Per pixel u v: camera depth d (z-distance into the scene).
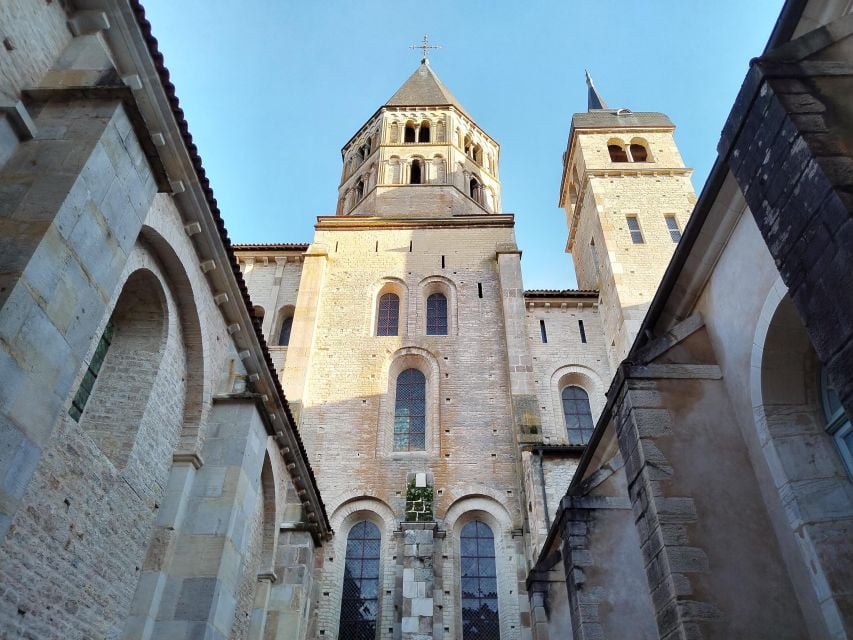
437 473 23.22
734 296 10.61
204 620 11.03
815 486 8.82
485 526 22.41
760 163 7.86
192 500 12.40
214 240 12.81
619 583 13.92
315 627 19.44
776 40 8.48
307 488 18.66
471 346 27.14
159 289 12.06
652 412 10.58
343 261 30.52
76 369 7.76
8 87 8.38
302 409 24.92
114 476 10.30
